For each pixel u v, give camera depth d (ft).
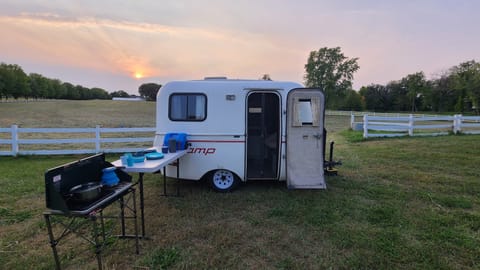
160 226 11.10
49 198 6.75
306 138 14.75
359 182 17.15
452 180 17.44
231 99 14.87
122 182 9.09
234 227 11.05
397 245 9.57
